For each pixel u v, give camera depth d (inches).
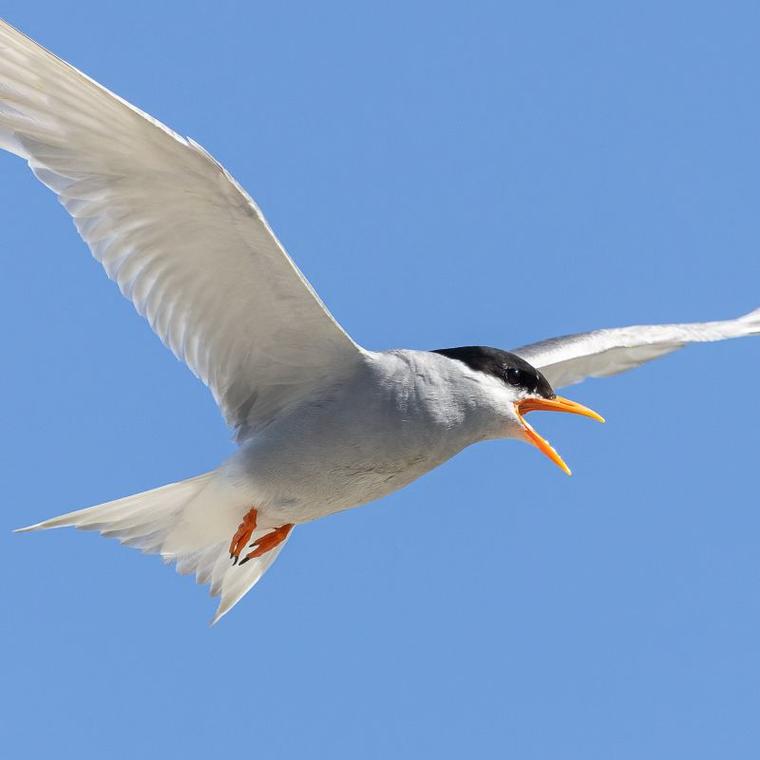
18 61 399.9
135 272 438.9
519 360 487.8
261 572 500.1
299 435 457.4
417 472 471.5
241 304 446.0
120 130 406.0
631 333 592.7
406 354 466.3
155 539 475.5
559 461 474.6
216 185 409.7
